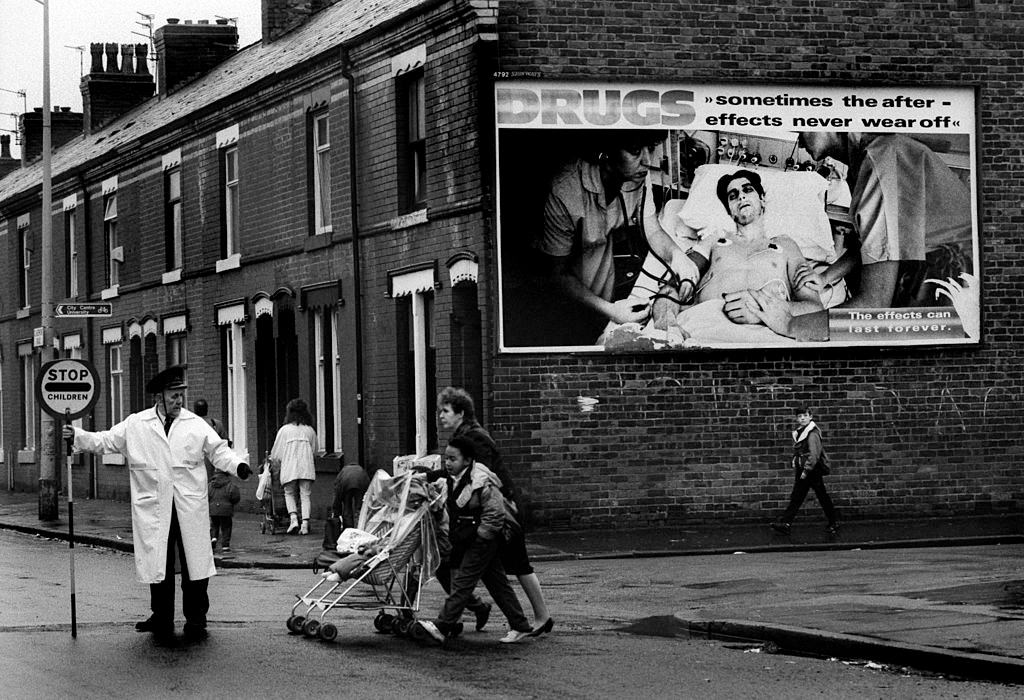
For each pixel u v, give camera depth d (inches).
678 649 460.1
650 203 898.1
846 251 923.4
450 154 916.6
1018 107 953.5
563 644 472.1
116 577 712.4
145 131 1379.2
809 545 793.6
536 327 881.5
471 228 895.7
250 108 1186.0
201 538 492.1
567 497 880.3
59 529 1077.8
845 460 918.4
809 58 923.4
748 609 515.2
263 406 1181.1
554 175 887.1
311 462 960.9
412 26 944.3
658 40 902.4
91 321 1551.4
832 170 924.0
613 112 895.7
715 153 908.0
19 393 1800.0
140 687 389.4
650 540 829.2
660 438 892.6
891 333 927.7
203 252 1282.0
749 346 906.7
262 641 476.7
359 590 638.5
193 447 491.8
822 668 421.1
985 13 949.8
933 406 932.0
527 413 878.4
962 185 943.0
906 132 935.7
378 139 1000.9
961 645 418.9
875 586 585.6
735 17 913.5
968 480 935.7
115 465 1498.5
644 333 893.2
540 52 887.1
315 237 1087.6
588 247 888.9
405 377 978.1
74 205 1588.3
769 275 911.0
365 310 1020.5
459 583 471.5
